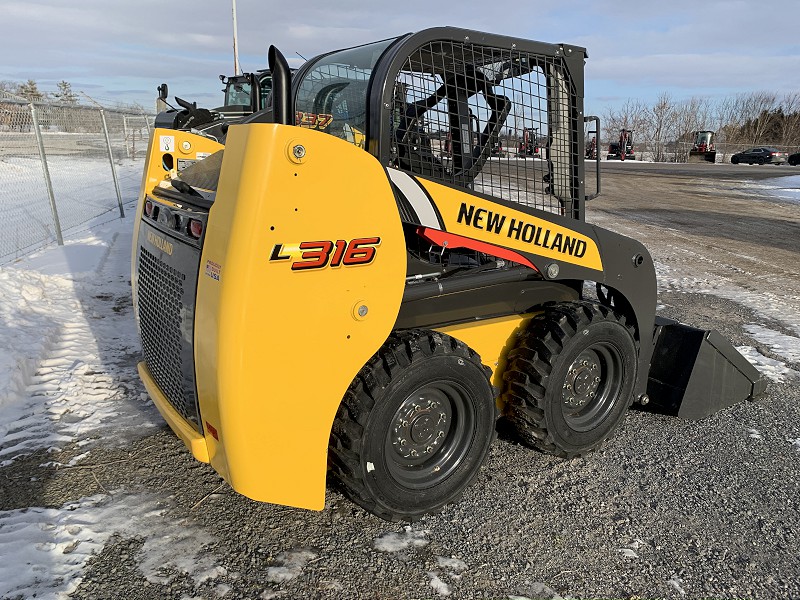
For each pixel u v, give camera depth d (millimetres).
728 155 50312
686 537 2719
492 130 2793
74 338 4934
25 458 3193
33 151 11320
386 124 2436
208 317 2164
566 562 2525
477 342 3008
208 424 2314
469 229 2664
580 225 3072
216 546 2537
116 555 2461
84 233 9250
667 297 7023
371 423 2422
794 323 6098
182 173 3037
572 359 3086
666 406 3809
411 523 2730
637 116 58438
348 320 2291
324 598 2275
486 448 2889
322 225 2152
